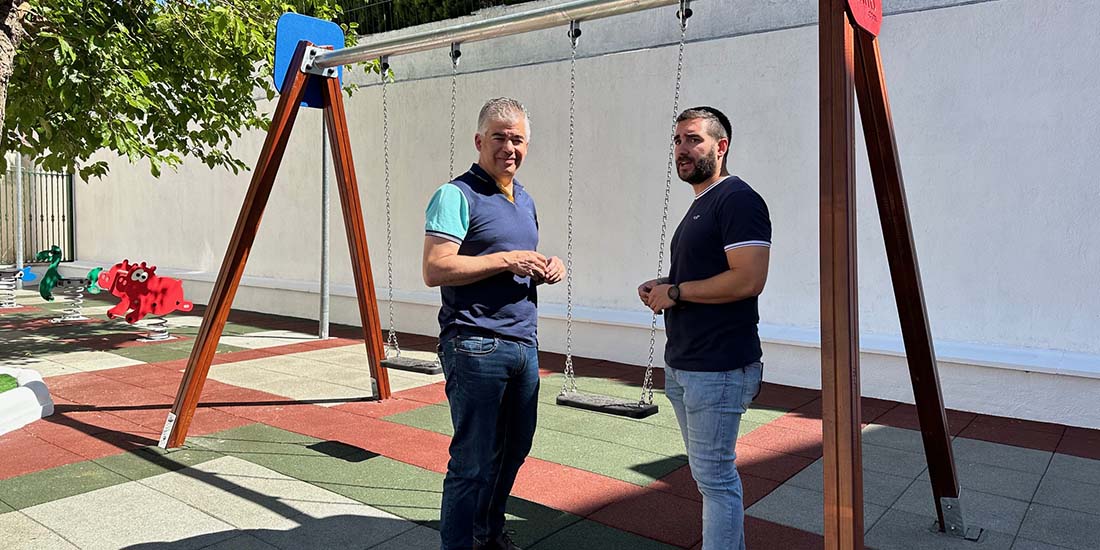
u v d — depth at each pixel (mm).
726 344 2627
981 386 5508
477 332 2840
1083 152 5219
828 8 2623
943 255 5789
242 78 7570
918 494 3994
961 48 5617
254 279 11281
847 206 2547
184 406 4746
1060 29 5250
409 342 8695
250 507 3748
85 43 6152
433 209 2852
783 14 6402
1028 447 4766
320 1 8086
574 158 7766
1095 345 5266
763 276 2541
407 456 4586
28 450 4633
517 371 2951
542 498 3895
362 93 9703
